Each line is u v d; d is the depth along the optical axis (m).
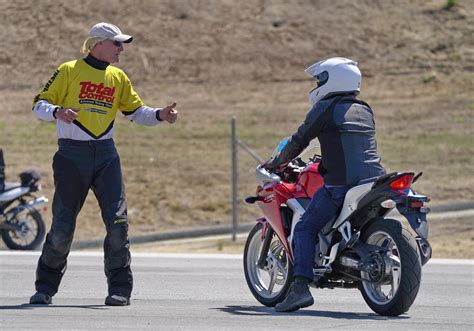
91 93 32.72
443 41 130.25
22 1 142.00
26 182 64.25
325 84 31.94
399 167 92.81
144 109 34.00
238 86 120.94
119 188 33.25
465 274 44.56
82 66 32.78
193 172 93.06
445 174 90.56
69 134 32.72
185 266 47.16
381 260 30.27
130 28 134.88
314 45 129.88
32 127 106.62
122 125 105.75
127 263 33.56
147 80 123.62
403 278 29.84
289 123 108.06
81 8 139.50
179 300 35.81
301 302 31.27
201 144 100.94
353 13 136.50
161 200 86.81
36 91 122.62
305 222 31.66
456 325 29.23
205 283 41.00
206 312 31.53
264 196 33.75
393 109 109.81
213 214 84.69
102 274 43.62
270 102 115.19
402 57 126.44
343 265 31.25
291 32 132.62
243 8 138.88
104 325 27.81
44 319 29.00
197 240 70.56
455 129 102.69
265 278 41.75
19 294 36.91
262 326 28.02
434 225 72.50
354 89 32.03
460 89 116.56
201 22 135.88
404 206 29.80
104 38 32.78
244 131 105.38
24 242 65.69
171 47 130.50
